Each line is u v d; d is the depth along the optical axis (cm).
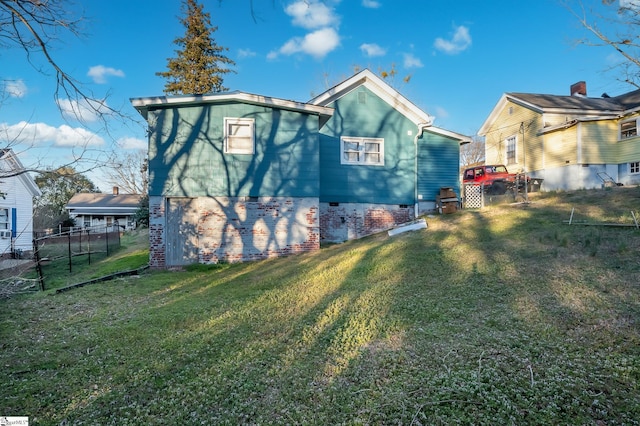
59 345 496
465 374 357
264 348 462
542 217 1111
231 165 1140
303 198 1191
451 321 507
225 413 321
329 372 388
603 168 1795
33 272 1162
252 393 353
